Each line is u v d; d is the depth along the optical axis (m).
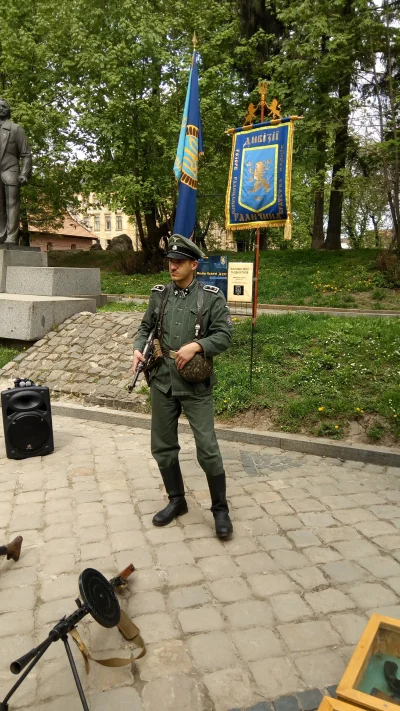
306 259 15.98
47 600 2.89
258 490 4.25
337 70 14.28
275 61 15.29
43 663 2.46
